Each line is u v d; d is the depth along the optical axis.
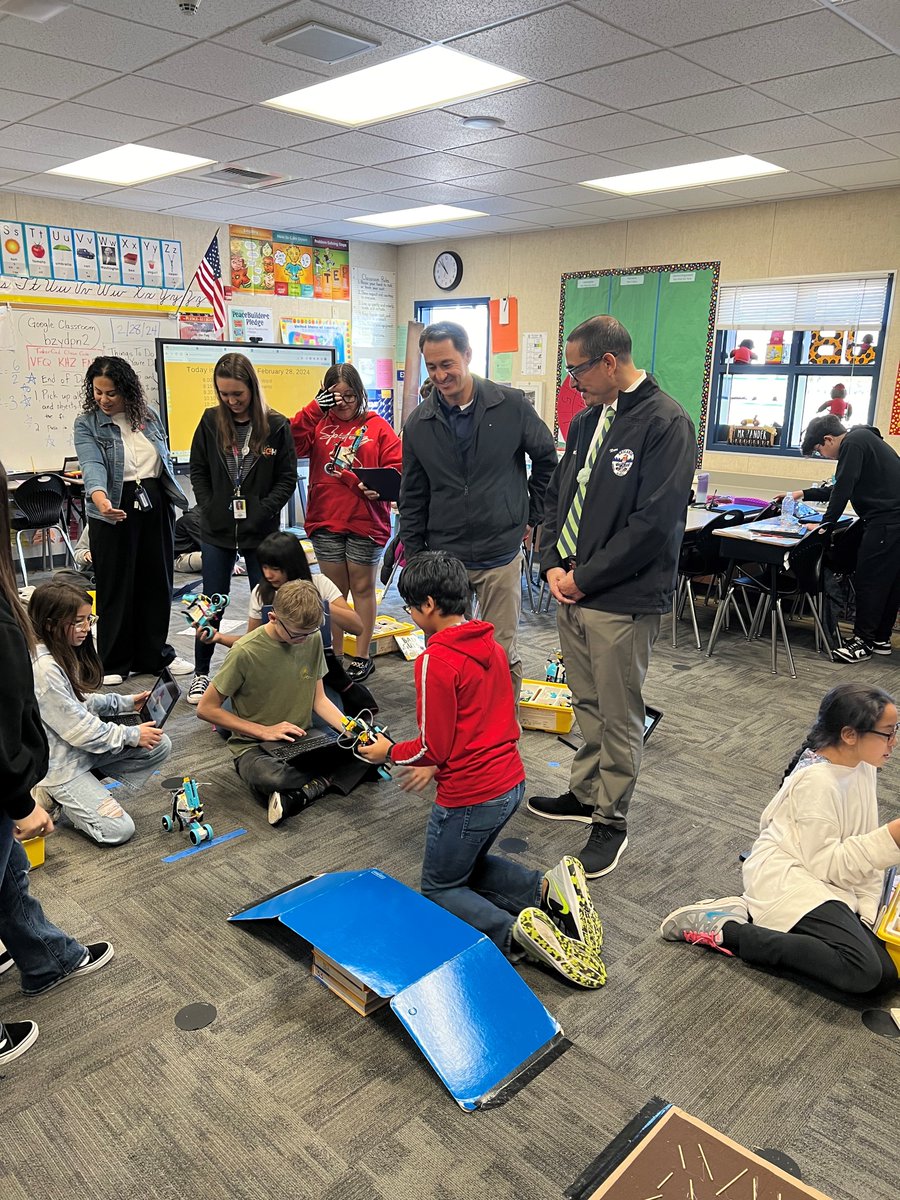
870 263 5.65
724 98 3.80
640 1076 1.76
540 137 4.46
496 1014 1.81
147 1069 1.76
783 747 3.47
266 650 2.89
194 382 6.92
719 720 3.76
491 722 2.13
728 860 2.60
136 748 2.79
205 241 7.18
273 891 2.38
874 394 5.80
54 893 2.37
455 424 2.90
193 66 3.50
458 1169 1.54
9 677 1.45
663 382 6.87
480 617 3.09
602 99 3.85
